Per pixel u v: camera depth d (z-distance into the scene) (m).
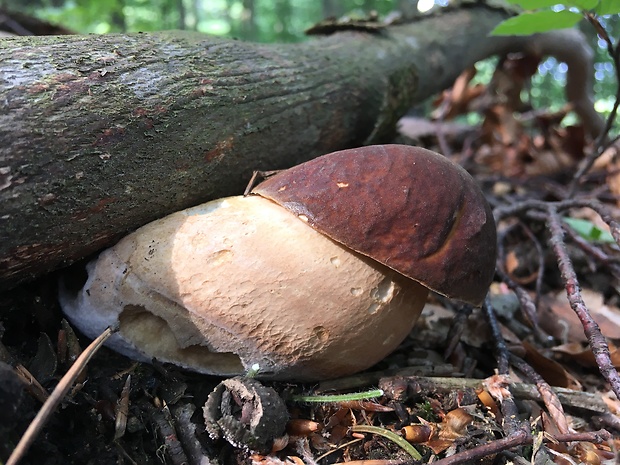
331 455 0.13
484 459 0.13
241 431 0.12
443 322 0.20
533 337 0.21
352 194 0.13
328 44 0.25
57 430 0.12
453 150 0.43
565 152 0.39
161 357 0.14
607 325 0.21
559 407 0.15
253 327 0.13
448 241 0.13
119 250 0.14
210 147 0.16
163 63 0.15
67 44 0.14
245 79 0.18
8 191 0.11
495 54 0.36
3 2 0.56
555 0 0.18
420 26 0.31
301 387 0.14
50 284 0.15
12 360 0.13
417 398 0.15
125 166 0.13
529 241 0.27
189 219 0.14
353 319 0.13
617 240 0.20
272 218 0.13
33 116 0.12
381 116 0.24
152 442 0.13
